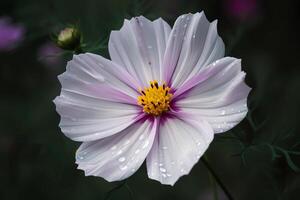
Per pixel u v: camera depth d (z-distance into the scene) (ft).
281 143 1.17
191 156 0.98
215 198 1.14
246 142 1.14
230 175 2.00
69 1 1.73
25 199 1.85
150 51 1.10
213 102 1.03
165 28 1.10
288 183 1.26
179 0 2.01
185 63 1.07
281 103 1.80
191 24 1.06
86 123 1.06
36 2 1.99
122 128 1.06
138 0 1.28
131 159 1.03
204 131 0.99
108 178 1.01
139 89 1.09
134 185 1.93
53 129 1.66
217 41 1.05
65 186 1.73
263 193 1.48
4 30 2.02
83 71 1.08
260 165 1.26
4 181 1.86
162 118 1.07
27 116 1.91
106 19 1.37
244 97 0.99
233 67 1.01
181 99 1.07
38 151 1.62
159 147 1.04
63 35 1.17
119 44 1.10
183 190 2.05
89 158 1.04
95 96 1.08
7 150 1.86
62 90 1.07
